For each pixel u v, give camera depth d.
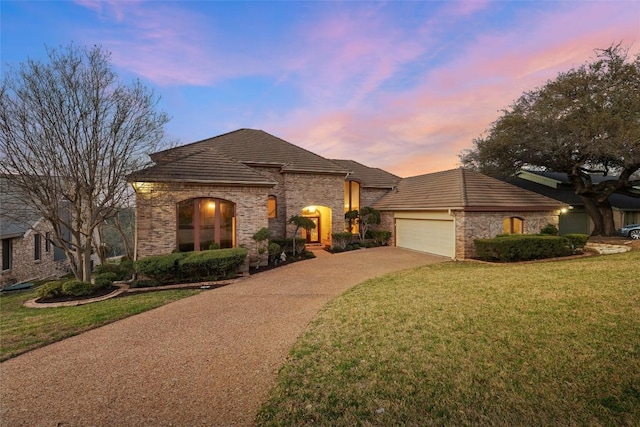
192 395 3.97
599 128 18.66
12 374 4.59
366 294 8.63
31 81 9.49
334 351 5.06
